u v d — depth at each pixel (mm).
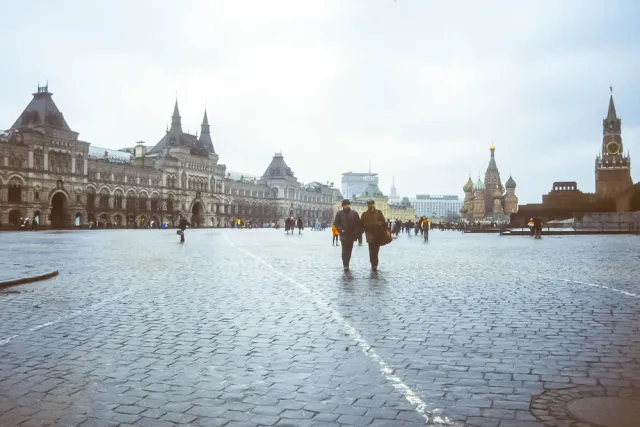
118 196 118000
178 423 5523
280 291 14617
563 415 5652
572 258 25609
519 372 7117
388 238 19953
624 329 9633
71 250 32156
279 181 191750
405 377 6941
